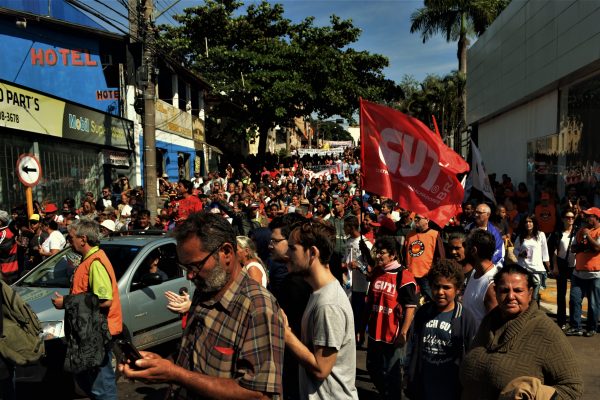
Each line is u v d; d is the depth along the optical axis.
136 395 5.90
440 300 3.94
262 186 19.12
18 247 9.73
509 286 2.99
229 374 2.20
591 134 14.30
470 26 33.53
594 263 7.60
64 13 16.94
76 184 15.65
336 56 31.47
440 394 3.87
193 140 27.05
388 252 5.11
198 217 2.33
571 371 2.82
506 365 2.90
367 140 6.91
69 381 5.78
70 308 4.46
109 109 18.52
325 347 2.88
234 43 32.31
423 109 39.22
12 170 12.84
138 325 6.35
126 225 11.17
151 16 12.87
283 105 30.47
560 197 16.38
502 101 21.25
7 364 4.28
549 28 16.08
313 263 3.05
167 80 25.66
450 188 6.79
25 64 15.91
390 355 5.05
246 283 2.35
